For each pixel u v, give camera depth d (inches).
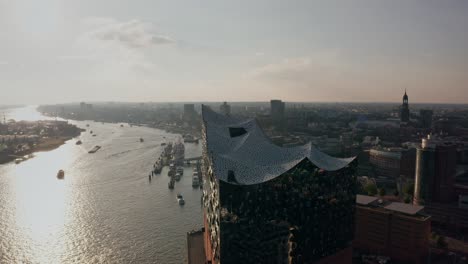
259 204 4303.6
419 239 6348.4
